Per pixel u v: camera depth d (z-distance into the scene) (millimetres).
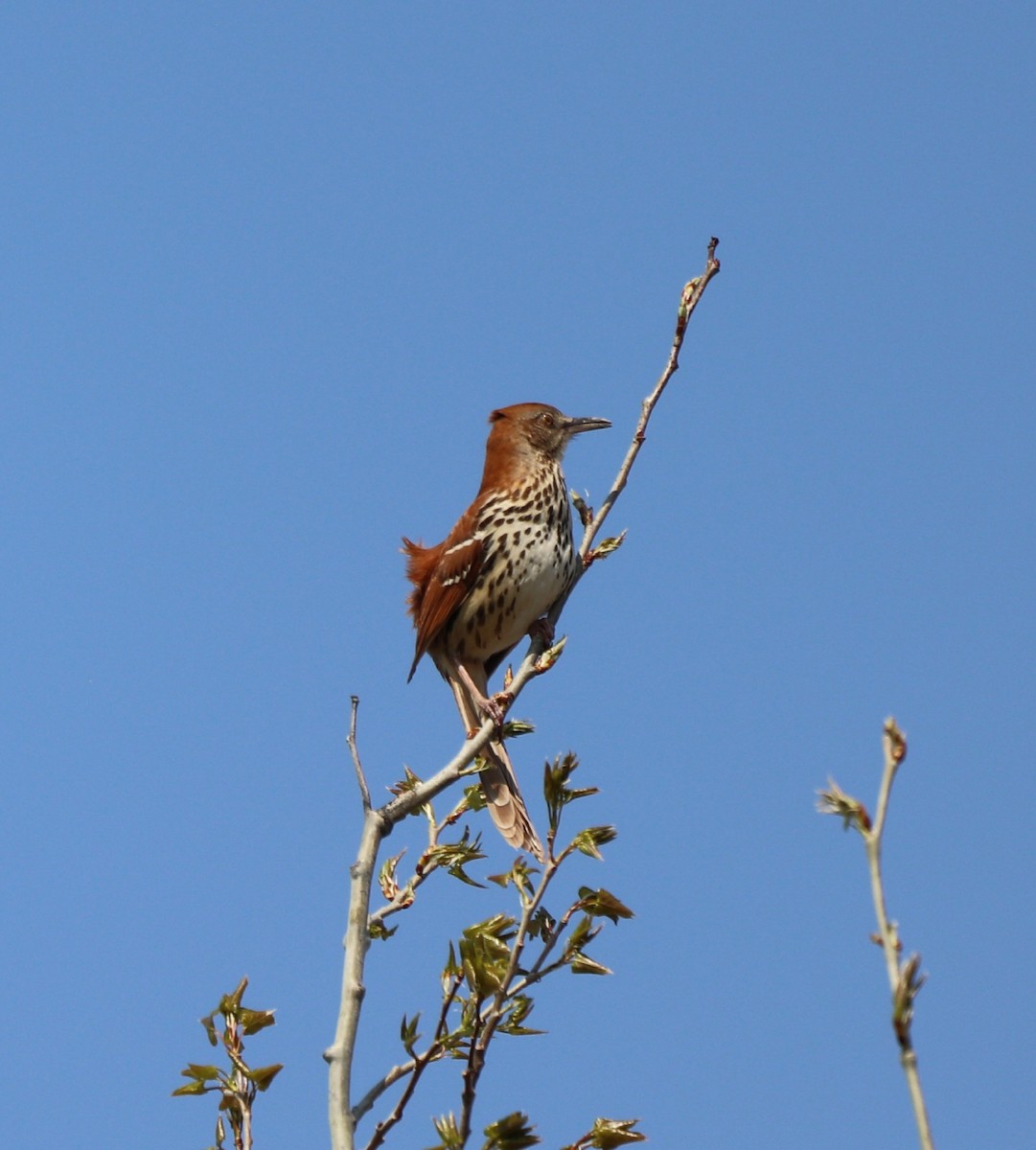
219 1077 8508
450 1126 7430
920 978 4957
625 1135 8133
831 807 5250
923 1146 4734
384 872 9891
